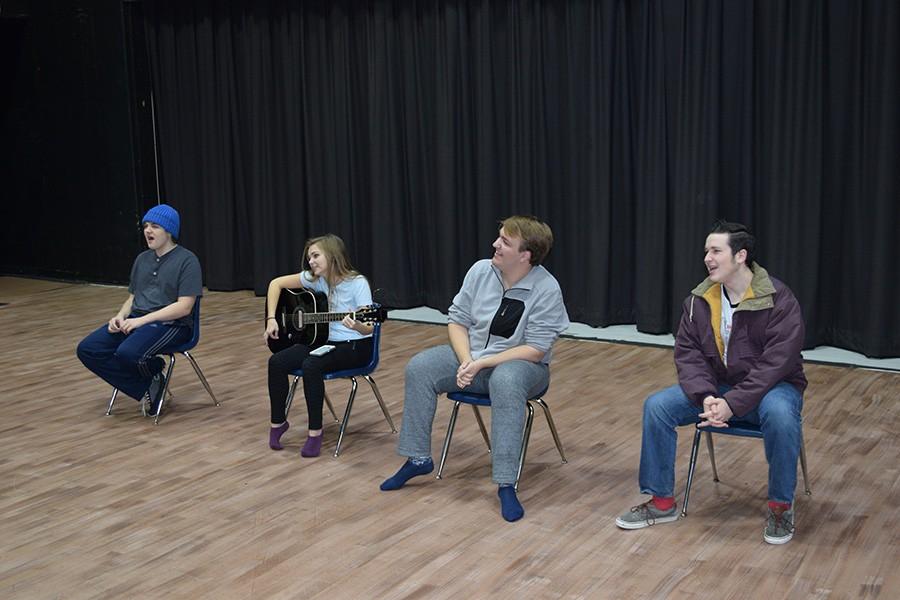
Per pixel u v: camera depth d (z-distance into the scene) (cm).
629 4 611
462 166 694
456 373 379
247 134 799
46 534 346
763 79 572
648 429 339
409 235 729
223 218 814
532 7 641
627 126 624
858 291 559
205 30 791
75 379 561
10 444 447
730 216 594
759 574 301
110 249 879
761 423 325
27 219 927
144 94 840
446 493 375
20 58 891
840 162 556
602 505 360
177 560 323
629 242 639
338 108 737
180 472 405
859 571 301
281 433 428
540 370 371
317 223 764
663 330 623
